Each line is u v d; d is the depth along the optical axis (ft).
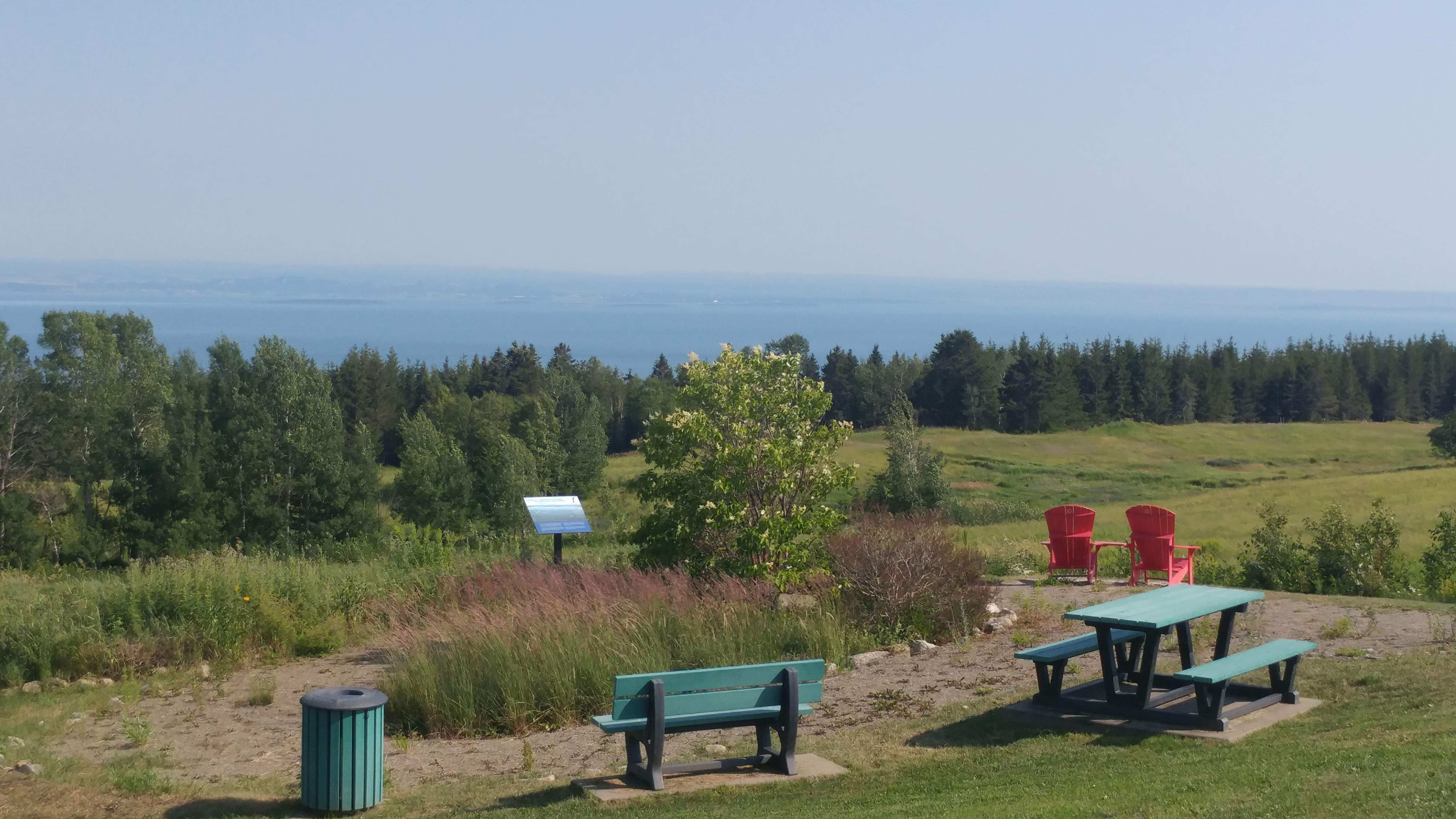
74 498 172.76
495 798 21.62
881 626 37.14
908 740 24.56
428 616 43.14
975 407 337.31
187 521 145.59
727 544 43.01
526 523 135.33
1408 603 39.14
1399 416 360.28
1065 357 357.20
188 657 39.29
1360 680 26.37
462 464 177.99
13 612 40.98
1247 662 23.99
